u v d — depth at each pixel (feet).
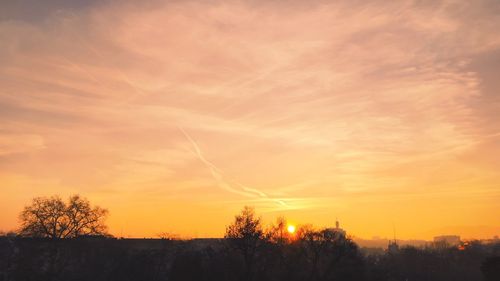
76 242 429.38
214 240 501.97
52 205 428.15
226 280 386.32
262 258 403.34
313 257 429.79
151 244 481.46
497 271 443.32
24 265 405.59
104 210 450.30
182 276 388.37
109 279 418.10
